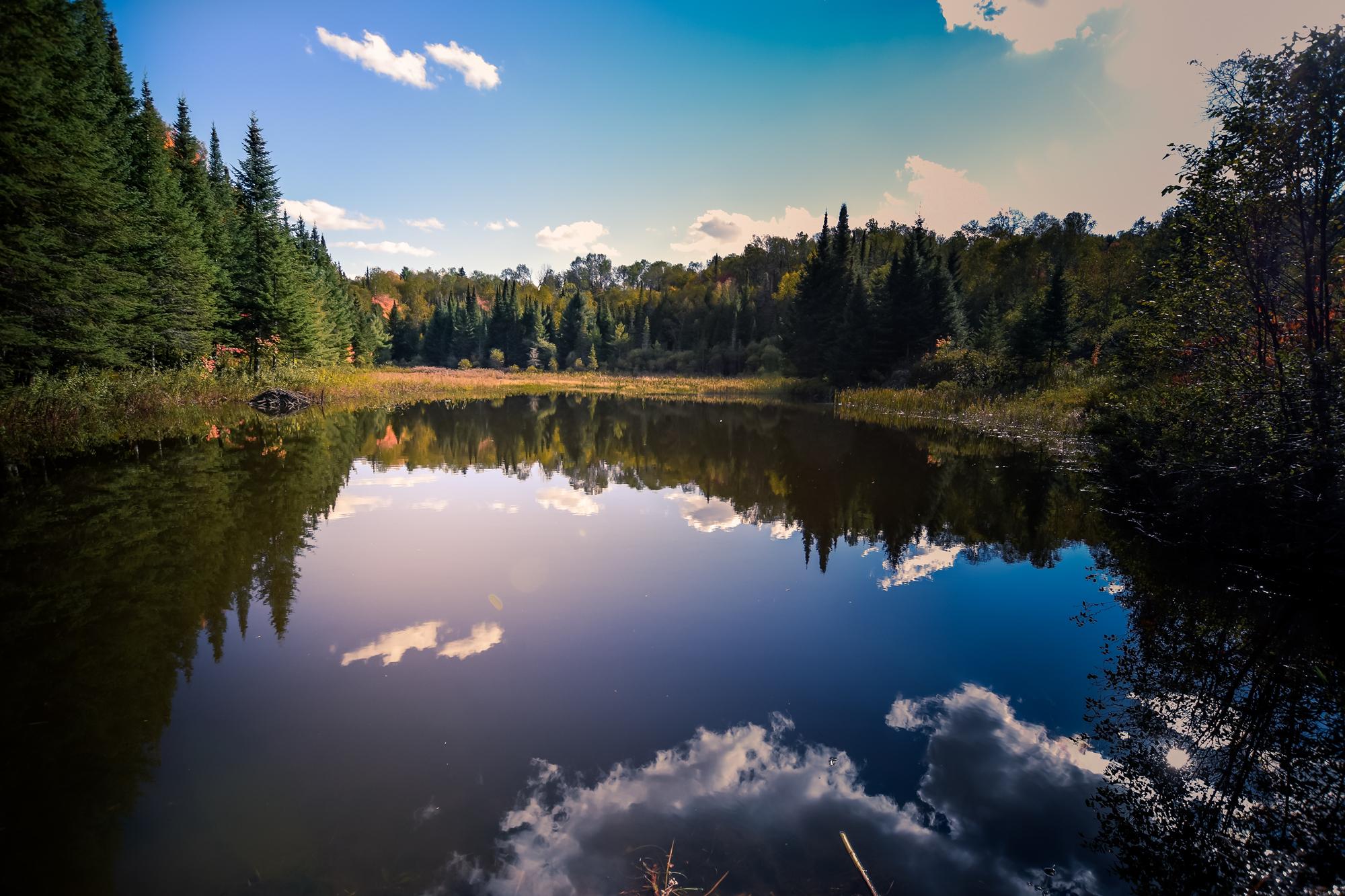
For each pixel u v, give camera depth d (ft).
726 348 229.86
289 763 11.75
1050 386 83.97
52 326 53.47
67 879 8.92
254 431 56.85
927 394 99.30
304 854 9.47
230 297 103.24
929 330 125.90
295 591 20.67
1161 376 34.81
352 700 14.08
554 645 17.29
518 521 30.81
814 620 19.36
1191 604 20.98
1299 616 20.02
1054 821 10.77
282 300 108.78
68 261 51.93
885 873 9.44
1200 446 27.68
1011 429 69.72
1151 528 30.01
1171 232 29.45
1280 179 24.23
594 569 23.88
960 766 12.17
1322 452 21.85
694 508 34.22
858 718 13.92
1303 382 23.24
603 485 40.55
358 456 48.03
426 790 11.06
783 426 78.43
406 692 14.48
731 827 10.34
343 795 10.87
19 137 45.37
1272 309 25.26
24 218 47.65
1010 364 93.76
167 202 80.79
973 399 90.02
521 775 11.55
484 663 16.11
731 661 16.55
